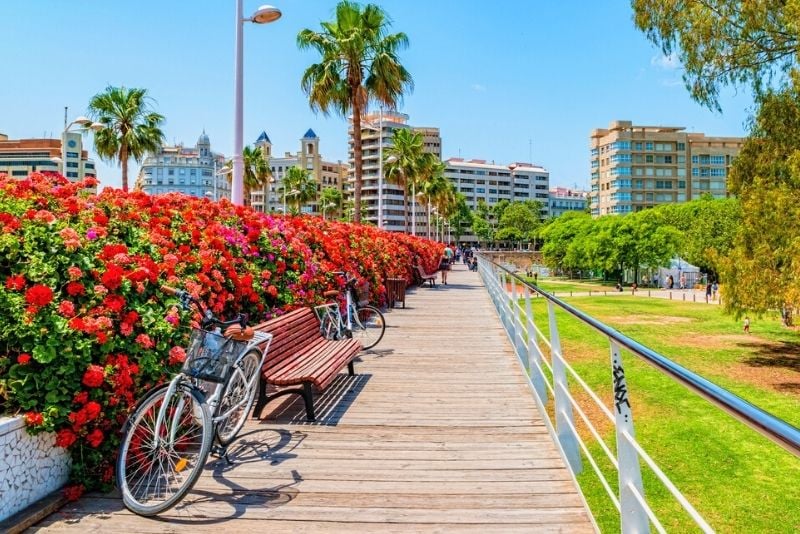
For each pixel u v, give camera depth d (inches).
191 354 145.0
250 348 162.2
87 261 158.6
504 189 6230.3
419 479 158.6
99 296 152.2
